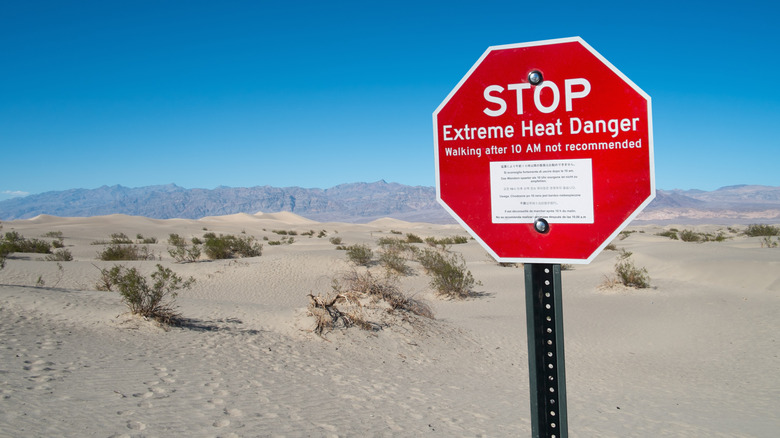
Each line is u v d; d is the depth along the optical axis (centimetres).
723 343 1403
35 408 623
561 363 248
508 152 263
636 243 4547
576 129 254
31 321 1136
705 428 788
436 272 2311
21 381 728
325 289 2466
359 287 1652
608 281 2341
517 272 2905
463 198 270
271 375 945
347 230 10362
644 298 2038
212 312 1433
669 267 2581
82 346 986
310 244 4966
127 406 674
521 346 1451
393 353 1253
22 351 895
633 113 246
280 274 2700
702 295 1984
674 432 768
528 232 260
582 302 2041
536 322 255
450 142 273
